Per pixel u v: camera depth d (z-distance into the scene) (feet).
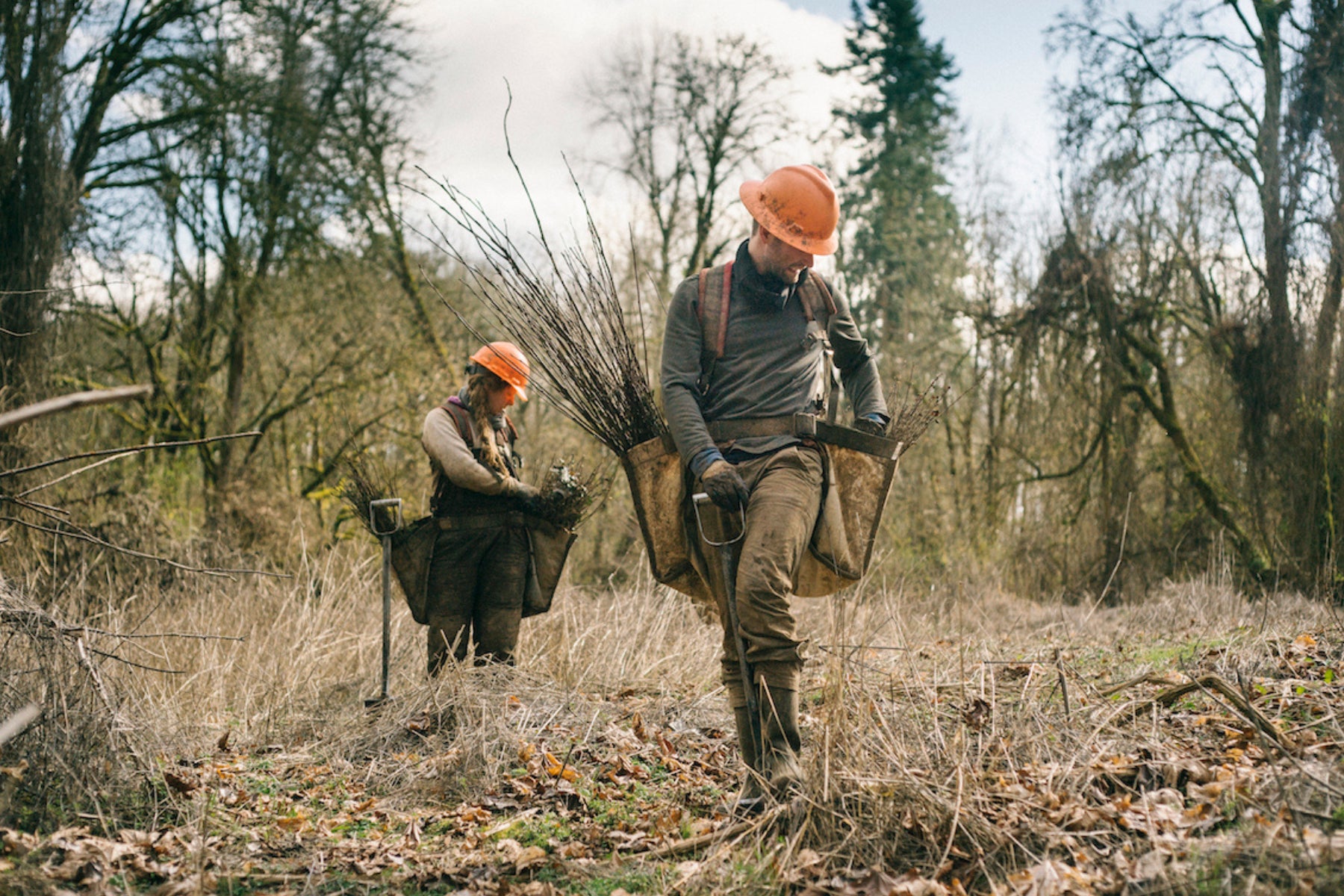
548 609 17.93
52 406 6.01
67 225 32.91
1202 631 23.34
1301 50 42.06
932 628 28.76
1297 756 10.05
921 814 9.46
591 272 12.40
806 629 24.81
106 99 44.39
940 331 69.00
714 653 21.12
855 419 12.25
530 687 16.39
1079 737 11.36
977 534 53.01
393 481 17.80
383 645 16.71
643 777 13.08
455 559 17.21
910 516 54.90
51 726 11.38
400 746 14.64
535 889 9.37
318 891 9.68
